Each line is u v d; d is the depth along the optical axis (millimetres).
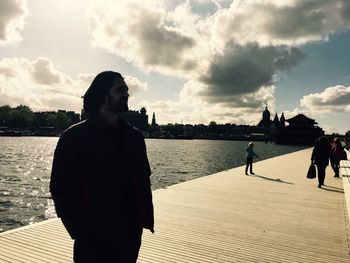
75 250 2938
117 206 2906
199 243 7320
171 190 13484
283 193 13812
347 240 7957
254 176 18766
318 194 13859
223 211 10312
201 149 117438
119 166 2969
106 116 3039
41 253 6199
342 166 17938
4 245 6500
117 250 2930
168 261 6254
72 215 2781
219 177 17859
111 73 3027
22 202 23906
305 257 6773
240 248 7133
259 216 9922
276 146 137500
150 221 3045
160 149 112500
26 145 119625
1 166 49344
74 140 2895
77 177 2895
